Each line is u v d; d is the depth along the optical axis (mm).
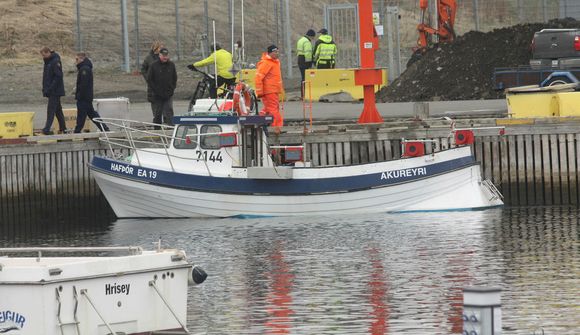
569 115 70438
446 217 62875
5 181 69062
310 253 52719
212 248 55031
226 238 57875
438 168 64500
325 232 58625
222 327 39219
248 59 136750
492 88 103375
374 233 57812
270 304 42531
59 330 32969
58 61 73188
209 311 41688
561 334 36781
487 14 160500
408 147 64875
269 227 61062
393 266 49000
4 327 32906
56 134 73062
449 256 51031
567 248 52375
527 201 68875
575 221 60625
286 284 46000
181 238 58469
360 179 64125
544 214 63875
